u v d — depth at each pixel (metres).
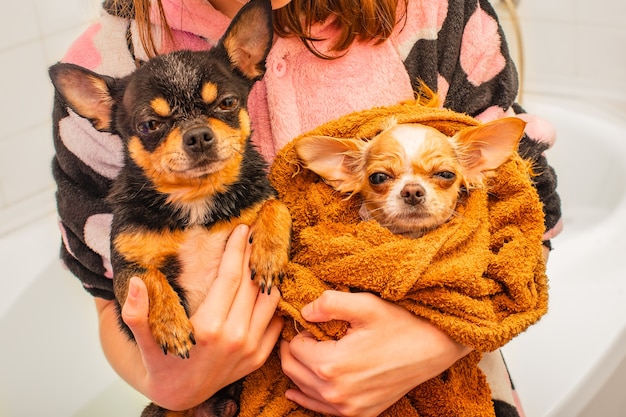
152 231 1.43
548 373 2.46
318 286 1.43
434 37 1.73
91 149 1.63
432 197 1.47
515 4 3.55
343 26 1.65
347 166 1.55
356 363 1.38
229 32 1.51
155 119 1.42
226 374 1.42
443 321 1.41
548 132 1.76
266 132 1.67
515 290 1.42
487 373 1.69
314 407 1.44
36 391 2.67
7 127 2.90
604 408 2.42
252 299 1.42
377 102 1.69
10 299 2.67
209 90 1.43
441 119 1.57
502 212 1.50
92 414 2.84
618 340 2.48
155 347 1.38
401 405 1.51
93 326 2.94
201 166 1.40
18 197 2.97
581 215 3.41
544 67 3.72
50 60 3.04
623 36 3.48
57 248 2.82
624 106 3.51
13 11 2.87
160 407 1.61
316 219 1.51
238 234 1.44
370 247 1.41
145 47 1.61
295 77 1.67
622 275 2.72
